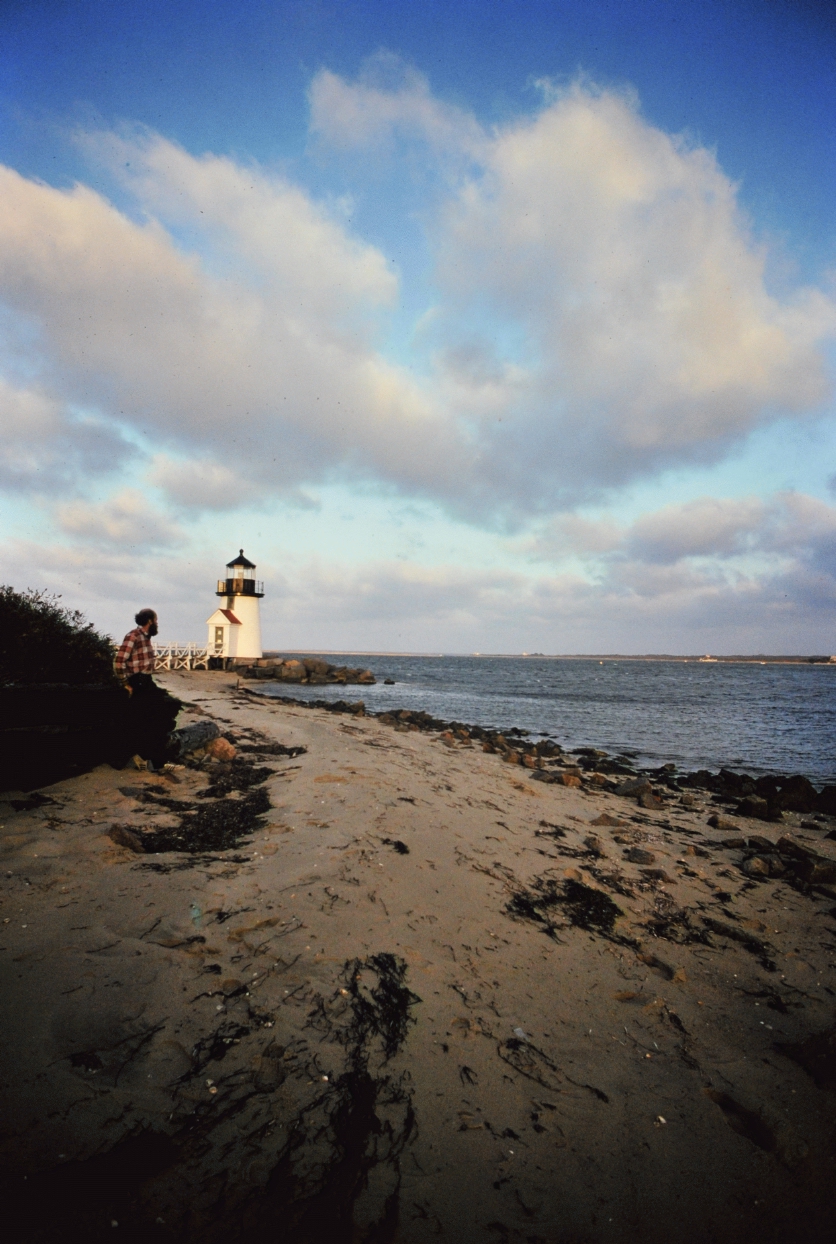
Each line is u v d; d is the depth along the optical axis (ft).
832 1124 10.87
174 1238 7.18
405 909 16.11
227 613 190.70
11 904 13.93
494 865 20.52
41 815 19.88
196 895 15.55
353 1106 9.57
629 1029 12.98
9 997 10.59
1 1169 7.52
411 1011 12.08
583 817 31.37
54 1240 6.85
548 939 16.22
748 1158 9.98
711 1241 8.47
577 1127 10.07
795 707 145.69
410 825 22.71
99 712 25.57
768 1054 12.79
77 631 36.11
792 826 36.14
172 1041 10.28
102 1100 8.84
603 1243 8.17
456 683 239.09
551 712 124.26
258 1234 7.38
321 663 206.80
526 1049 11.69
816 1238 8.70
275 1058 10.27
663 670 478.18
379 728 58.70
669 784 51.01
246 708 59.72
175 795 24.47
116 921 13.79
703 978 15.58
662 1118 10.61
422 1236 7.79
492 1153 9.25
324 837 20.36
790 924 19.77
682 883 22.22
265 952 13.25
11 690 22.49
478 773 39.22
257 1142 8.67
